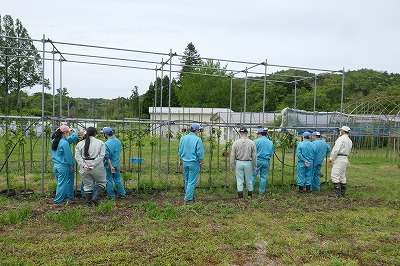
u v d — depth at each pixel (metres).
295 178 12.66
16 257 5.09
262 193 9.92
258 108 38.44
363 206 8.77
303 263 5.32
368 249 5.91
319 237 6.43
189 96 40.06
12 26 39.59
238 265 5.21
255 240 6.14
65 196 8.22
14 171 12.53
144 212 7.61
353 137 26.44
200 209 7.96
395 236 6.59
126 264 5.00
